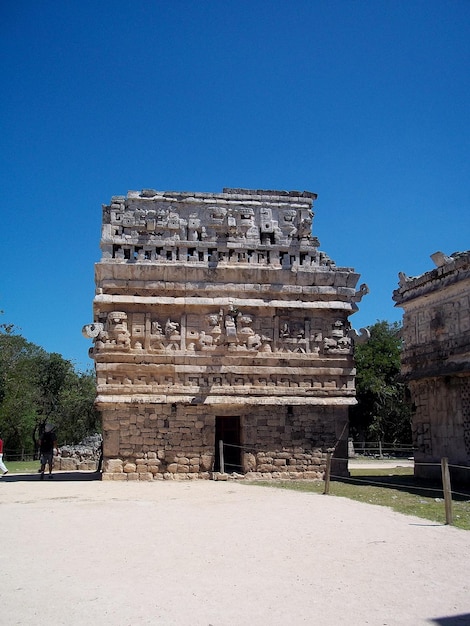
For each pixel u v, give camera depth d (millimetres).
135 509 16062
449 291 24047
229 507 16453
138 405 24031
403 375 26844
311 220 26766
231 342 24984
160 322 24844
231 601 8312
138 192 25781
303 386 25484
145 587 8906
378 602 8367
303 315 26062
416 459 25922
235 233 25953
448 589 9000
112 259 24875
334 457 25312
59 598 8406
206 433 24422
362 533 12945
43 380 68688
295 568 10016
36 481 23922
